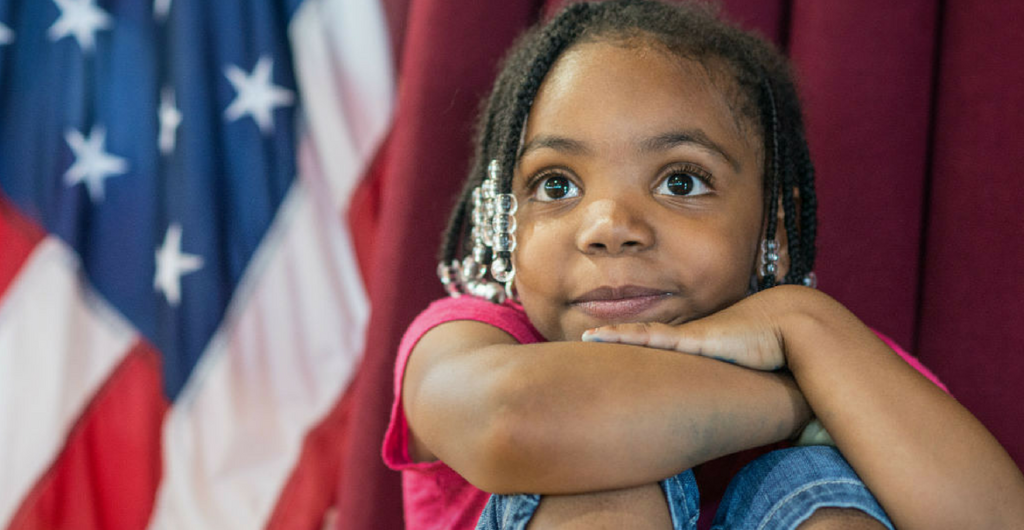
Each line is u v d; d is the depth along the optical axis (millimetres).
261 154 1654
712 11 920
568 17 775
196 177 1608
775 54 852
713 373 603
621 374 574
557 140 694
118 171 1655
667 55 708
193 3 1626
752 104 765
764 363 636
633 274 658
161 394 1636
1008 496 576
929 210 1082
